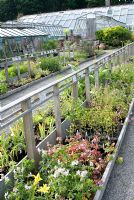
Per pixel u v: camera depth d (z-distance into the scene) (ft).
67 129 19.62
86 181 12.39
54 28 108.78
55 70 54.19
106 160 15.87
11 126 17.95
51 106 21.93
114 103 23.62
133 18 118.32
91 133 19.45
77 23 113.70
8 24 85.51
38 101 15.87
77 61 60.80
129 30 113.80
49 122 19.52
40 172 13.64
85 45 77.71
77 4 194.39
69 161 13.57
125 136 20.27
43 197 11.68
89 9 125.49
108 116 19.98
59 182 12.00
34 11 188.75
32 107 14.46
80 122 19.94
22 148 16.12
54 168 12.93
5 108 12.19
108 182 14.84
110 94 24.98
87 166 13.87
